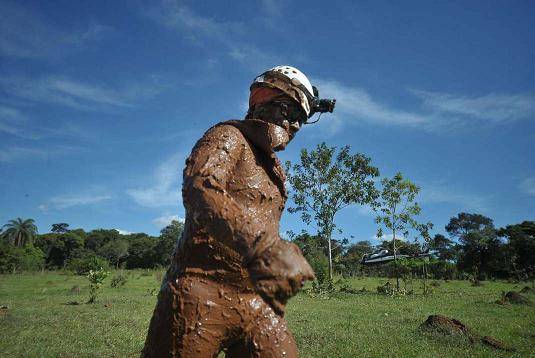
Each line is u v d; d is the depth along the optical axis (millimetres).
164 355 1526
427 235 23094
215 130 1683
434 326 8508
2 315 9969
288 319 10695
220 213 1290
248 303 1598
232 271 1543
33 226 74688
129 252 72500
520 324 10430
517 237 51469
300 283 1081
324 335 8031
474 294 21688
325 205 24422
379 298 19047
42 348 6652
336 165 24406
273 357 1655
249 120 1739
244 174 1653
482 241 54625
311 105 1961
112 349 6762
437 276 42125
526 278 44000
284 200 1819
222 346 1604
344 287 24094
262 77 1896
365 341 7504
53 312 11219
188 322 1512
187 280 1536
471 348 7148
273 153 1738
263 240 1166
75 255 72875
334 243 27797
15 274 48125
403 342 7461
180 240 1603
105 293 19203
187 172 1501
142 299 15477
